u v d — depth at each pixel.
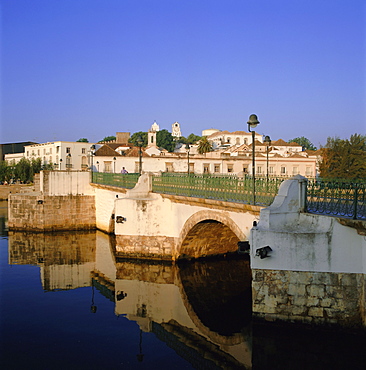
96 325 14.50
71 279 20.92
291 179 12.65
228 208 16.14
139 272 21.44
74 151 63.00
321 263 11.67
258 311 12.34
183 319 15.30
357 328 11.34
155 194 22.91
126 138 70.75
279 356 11.85
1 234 33.88
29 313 15.71
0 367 11.14
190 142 108.25
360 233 10.57
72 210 35.78
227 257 23.81
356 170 41.75
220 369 11.29
